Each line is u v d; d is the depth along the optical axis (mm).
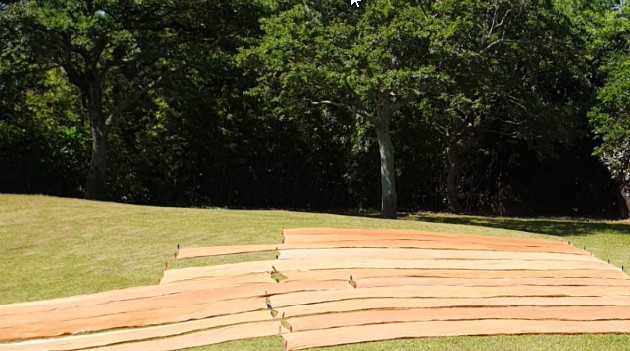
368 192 19438
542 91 16922
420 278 6957
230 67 15867
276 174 18953
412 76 12250
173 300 6328
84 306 6285
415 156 18984
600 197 18516
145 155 17875
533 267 7695
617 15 15742
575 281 7195
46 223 9664
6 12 13125
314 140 18953
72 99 17969
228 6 14836
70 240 8828
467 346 5188
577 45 14586
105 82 16984
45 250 8477
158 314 6020
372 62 12500
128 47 14258
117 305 6270
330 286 6582
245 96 17766
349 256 7730
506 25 14219
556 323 5789
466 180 19625
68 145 16969
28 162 16219
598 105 15109
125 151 17812
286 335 5316
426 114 17484
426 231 9891
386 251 8039
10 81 14273
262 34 15461
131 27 14664
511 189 19359
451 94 14914
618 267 8352
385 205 14406
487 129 18188
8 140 16094
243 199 18812
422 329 5504
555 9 14742
